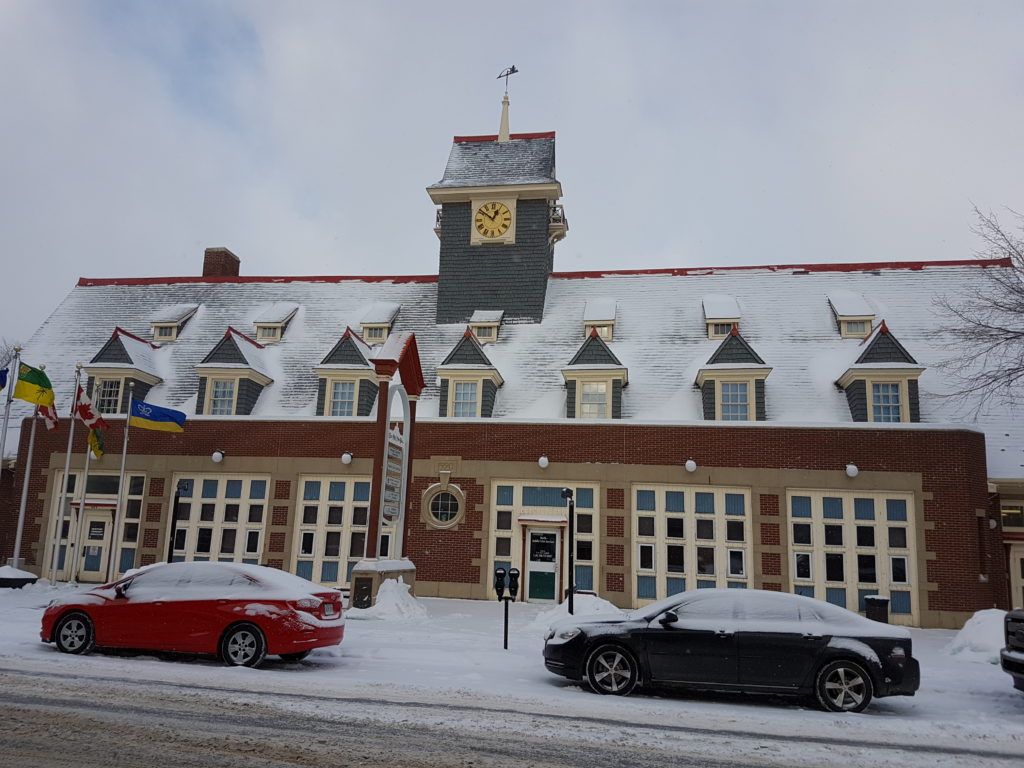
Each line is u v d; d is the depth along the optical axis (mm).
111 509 23672
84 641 11117
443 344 26812
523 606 20344
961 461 20359
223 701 8430
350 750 6773
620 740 7504
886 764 7016
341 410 24516
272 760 6391
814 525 20797
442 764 6480
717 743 7543
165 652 11609
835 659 9445
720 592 10312
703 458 21484
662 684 9820
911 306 25312
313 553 22750
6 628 13391
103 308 30547
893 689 9297
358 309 29078
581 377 23297
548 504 22062
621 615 10383
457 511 22281
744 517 21125
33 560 23875
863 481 20641
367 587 16734
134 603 11070
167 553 23203
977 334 18188
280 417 23500
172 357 27500
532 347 26094
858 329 24656
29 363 28031
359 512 22844
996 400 22297
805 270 27422
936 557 20031
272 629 10633
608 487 21766
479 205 28656
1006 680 11656
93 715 7605
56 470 24422
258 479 23422
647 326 26281
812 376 23547
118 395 25375
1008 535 21547
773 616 9898
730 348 22953
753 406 22328
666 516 21484
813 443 21062
